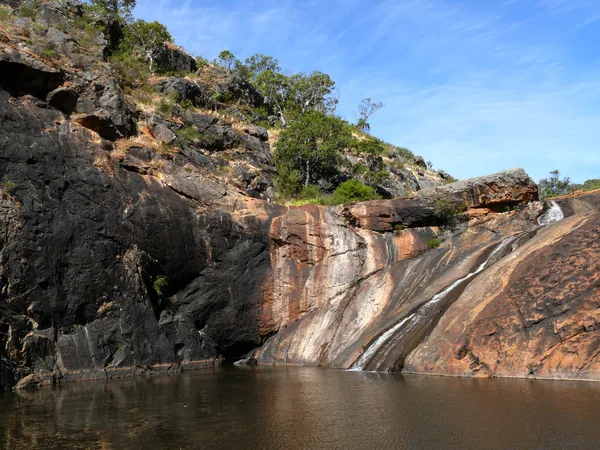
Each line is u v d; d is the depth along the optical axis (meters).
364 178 61.25
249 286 35.50
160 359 29.19
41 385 23.66
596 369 19.19
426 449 12.86
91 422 16.42
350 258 36.25
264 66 83.31
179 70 59.62
